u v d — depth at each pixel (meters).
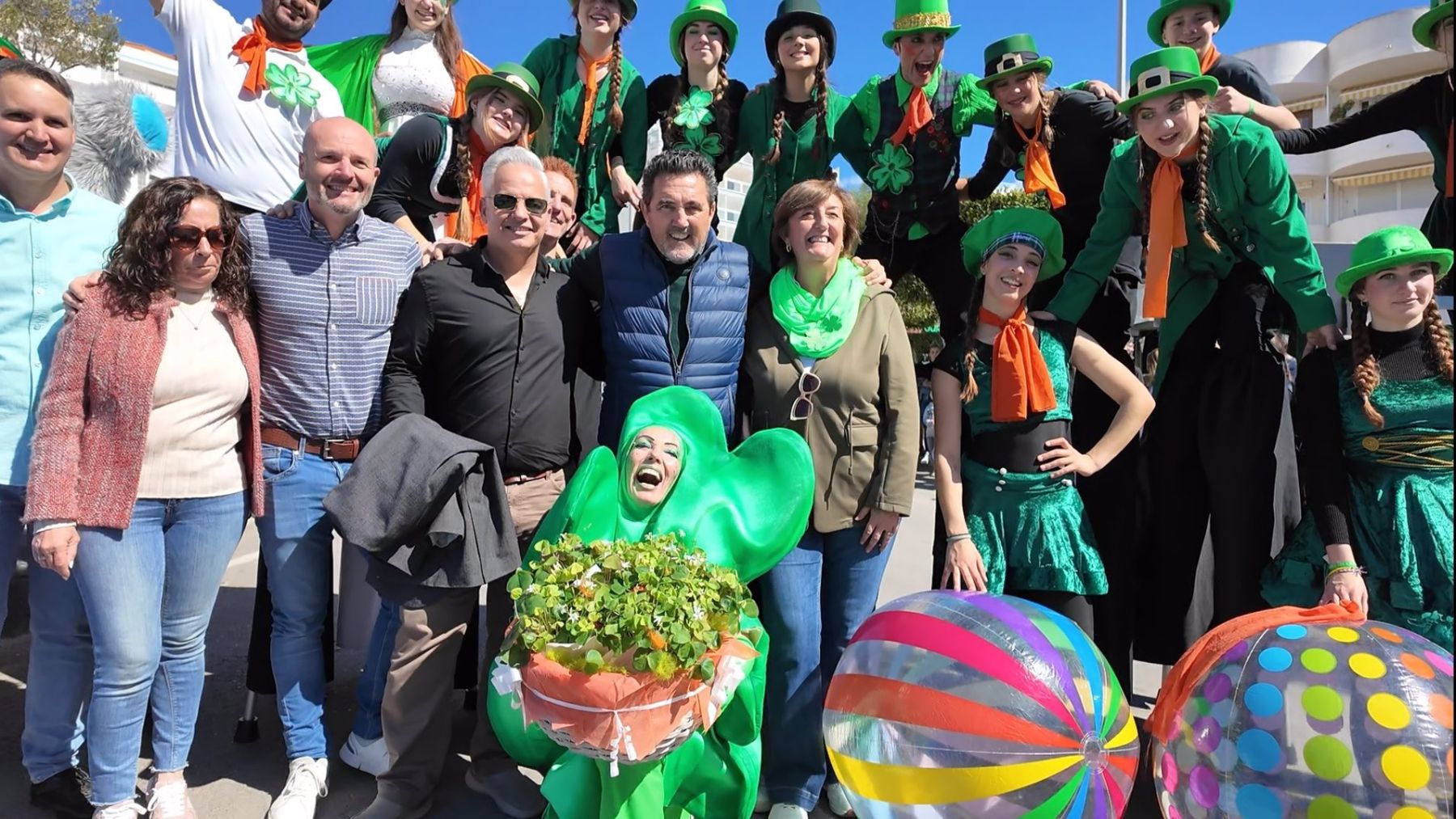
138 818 2.95
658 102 4.89
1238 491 3.39
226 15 4.12
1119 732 2.45
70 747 3.06
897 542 8.00
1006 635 2.48
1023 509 3.16
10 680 4.16
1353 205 34.34
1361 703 2.12
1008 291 3.13
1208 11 4.15
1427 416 2.92
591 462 2.84
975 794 2.37
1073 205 4.41
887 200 4.66
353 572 4.20
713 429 2.94
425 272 3.10
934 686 2.44
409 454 2.77
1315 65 33.38
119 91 4.62
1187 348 3.61
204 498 2.83
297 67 4.14
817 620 3.11
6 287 2.87
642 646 2.19
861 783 2.58
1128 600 3.58
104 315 2.65
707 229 3.15
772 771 3.14
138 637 2.74
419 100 4.77
